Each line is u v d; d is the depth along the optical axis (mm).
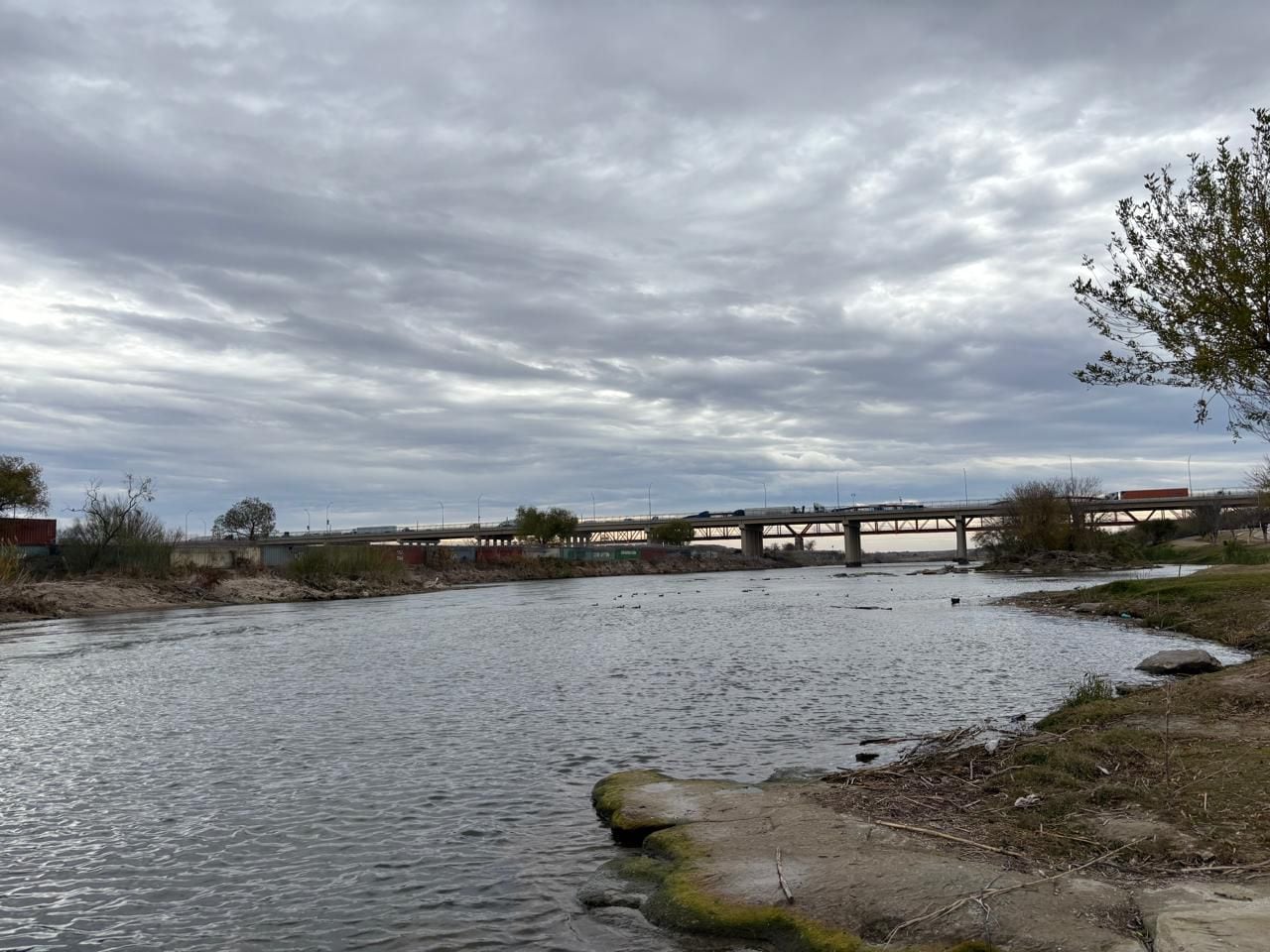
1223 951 6281
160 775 15492
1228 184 15758
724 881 8906
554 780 14445
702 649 34125
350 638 42000
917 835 9844
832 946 7387
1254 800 10188
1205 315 15688
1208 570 57844
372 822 12367
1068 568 99000
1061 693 21781
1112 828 9656
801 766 14867
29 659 34500
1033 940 7043
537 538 167125
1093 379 17297
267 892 9867
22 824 12703
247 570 88938
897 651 31594
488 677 27094
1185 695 16734
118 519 78438
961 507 172750
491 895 9547
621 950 8062
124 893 9938
